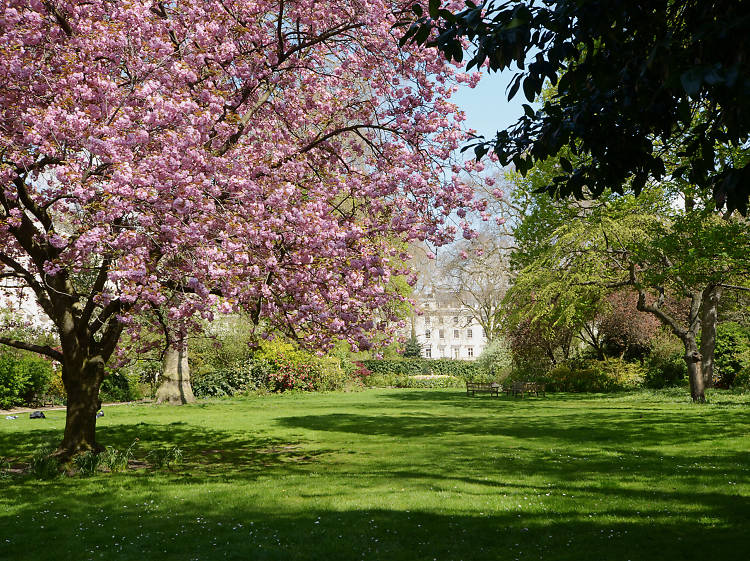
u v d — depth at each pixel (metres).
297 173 10.09
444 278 50.88
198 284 7.57
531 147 5.29
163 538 6.13
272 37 10.66
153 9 9.52
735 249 15.32
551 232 23.95
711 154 4.21
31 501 7.85
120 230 7.68
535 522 6.51
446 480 8.83
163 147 7.52
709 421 15.02
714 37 2.89
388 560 5.42
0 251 10.13
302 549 5.73
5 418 18.69
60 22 8.64
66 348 10.71
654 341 29.98
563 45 3.86
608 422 15.92
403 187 9.57
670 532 6.08
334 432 15.27
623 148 4.76
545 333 27.70
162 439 14.30
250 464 10.86
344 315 9.22
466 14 3.74
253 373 31.20
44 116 6.99
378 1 9.33
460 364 48.41
